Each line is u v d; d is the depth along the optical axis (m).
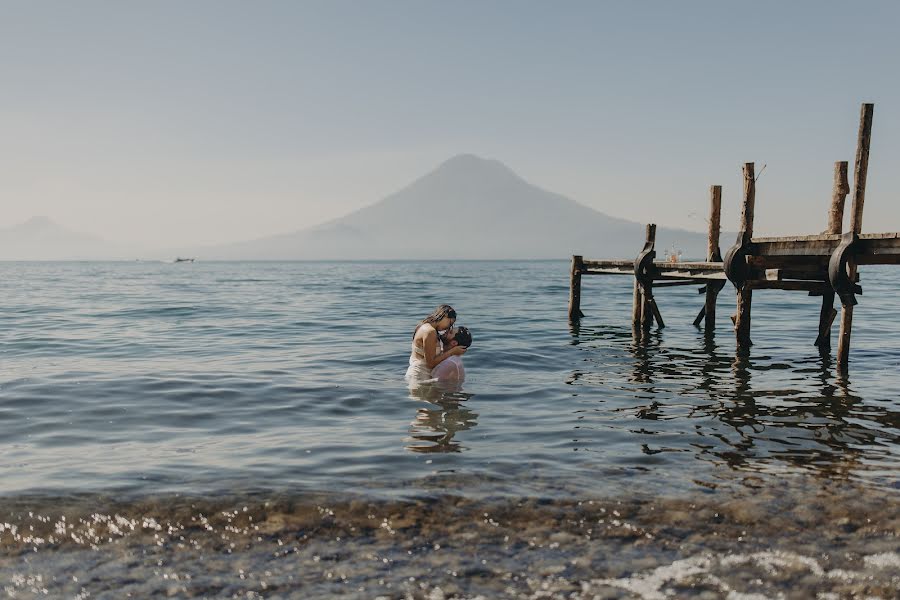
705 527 4.11
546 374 9.98
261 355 11.88
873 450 5.89
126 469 5.25
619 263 16.09
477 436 6.36
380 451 5.81
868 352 12.27
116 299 28.98
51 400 7.97
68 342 13.71
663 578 3.48
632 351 12.52
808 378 9.64
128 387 8.77
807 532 4.04
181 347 13.01
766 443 6.11
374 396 8.26
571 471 5.21
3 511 4.31
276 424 6.88
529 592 3.34
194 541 3.94
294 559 3.71
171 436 6.39
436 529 4.09
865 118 8.59
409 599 3.27
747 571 3.55
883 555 3.73
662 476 5.09
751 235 11.27
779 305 24.92
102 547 3.86
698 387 8.96
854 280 9.20
